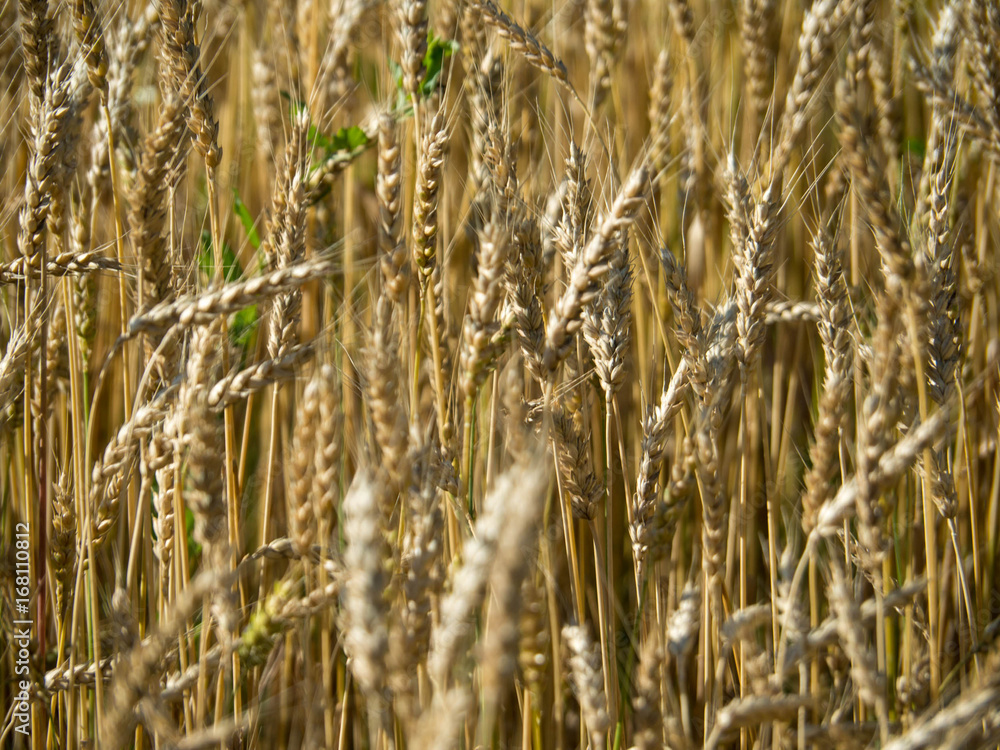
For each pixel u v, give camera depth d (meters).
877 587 1.28
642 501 1.32
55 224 1.36
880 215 1.26
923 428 1.25
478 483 1.38
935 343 1.32
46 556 1.35
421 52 1.35
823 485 1.28
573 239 1.34
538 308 1.32
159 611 1.32
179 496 1.32
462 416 1.37
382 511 1.23
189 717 1.33
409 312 1.38
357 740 1.41
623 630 1.47
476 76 1.41
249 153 1.58
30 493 1.35
